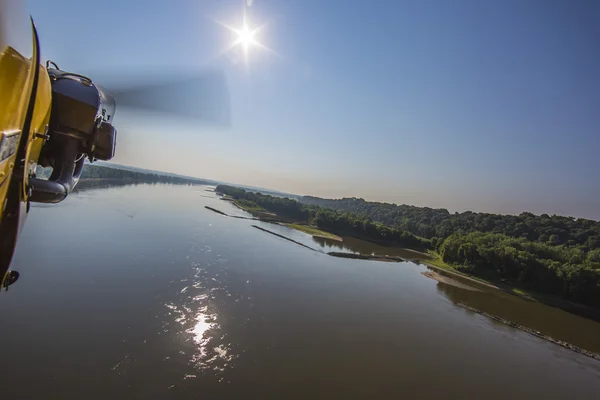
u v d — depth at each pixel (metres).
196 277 25.62
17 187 2.41
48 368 13.21
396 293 32.34
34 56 2.38
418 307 28.94
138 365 14.38
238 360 16.03
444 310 29.53
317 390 14.93
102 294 19.88
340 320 22.88
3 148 1.95
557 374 21.02
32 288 19.09
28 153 2.63
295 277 31.08
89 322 16.77
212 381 14.27
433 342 22.12
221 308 21.14
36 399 11.72
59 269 22.19
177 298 21.30
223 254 33.94
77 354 14.30
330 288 29.77
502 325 28.44
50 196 3.24
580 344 27.59
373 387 15.87
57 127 3.47
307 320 21.83
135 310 18.75
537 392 18.48
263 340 18.25
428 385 16.94
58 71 3.61
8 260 2.38
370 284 33.91
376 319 24.30
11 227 2.38
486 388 17.77
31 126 2.60
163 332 17.14
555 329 30.44
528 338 26.36
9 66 1.81
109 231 34.09
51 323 16.11
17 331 15.06
